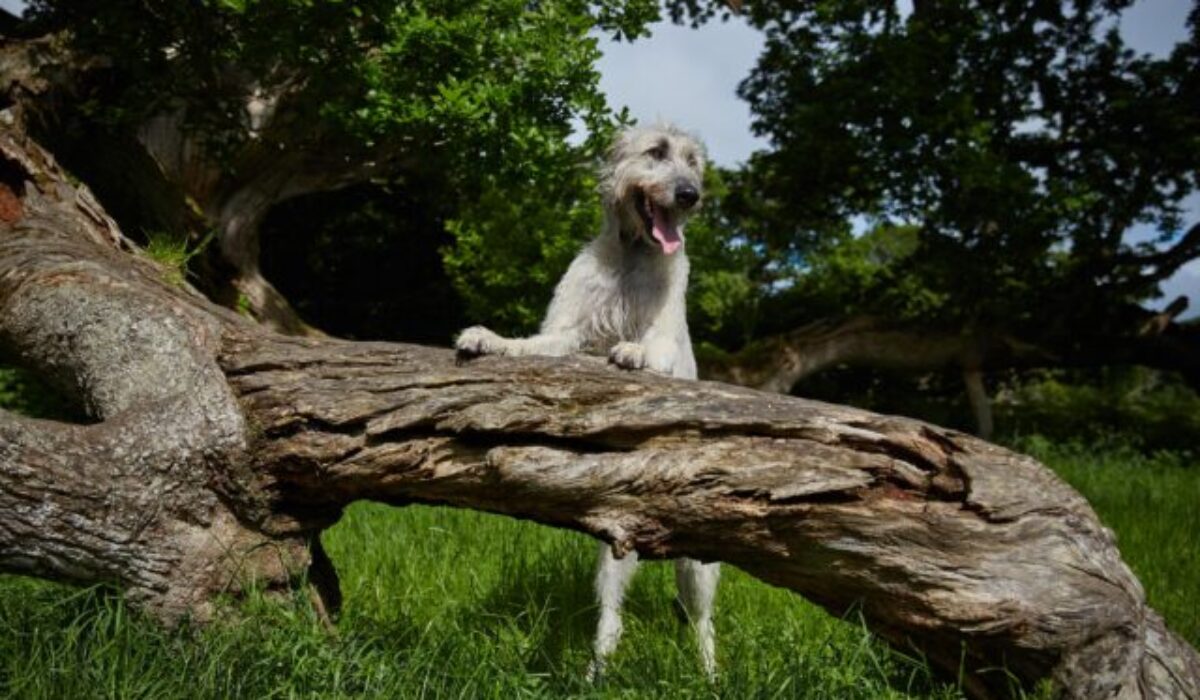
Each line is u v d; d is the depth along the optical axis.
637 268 5.08
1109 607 3.09
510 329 13.02
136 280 4.01
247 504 3.60
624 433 3.43
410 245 17.03
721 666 3.79
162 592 3.44
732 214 16.53
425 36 7.42
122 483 3.38
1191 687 3.21
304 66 7.73
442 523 6.35
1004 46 13.66
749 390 3.56
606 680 3.55
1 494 3.23
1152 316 15.48
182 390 3.59
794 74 14.38
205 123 8.68
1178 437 18.12
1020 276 14.05
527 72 7.92
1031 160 14.89
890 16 13.52
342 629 3.72
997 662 3.24
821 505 3.23
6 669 3.04
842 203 15.03
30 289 3.87
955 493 3.28
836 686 3.32
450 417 3.52
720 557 3.47
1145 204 14.20
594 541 5.87
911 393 19.03
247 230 10.75
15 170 4.88
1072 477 11.70
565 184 10.49
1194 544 7.29
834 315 16.14
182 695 2.97
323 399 3.60
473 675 3.34
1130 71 14.31
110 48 7.89
